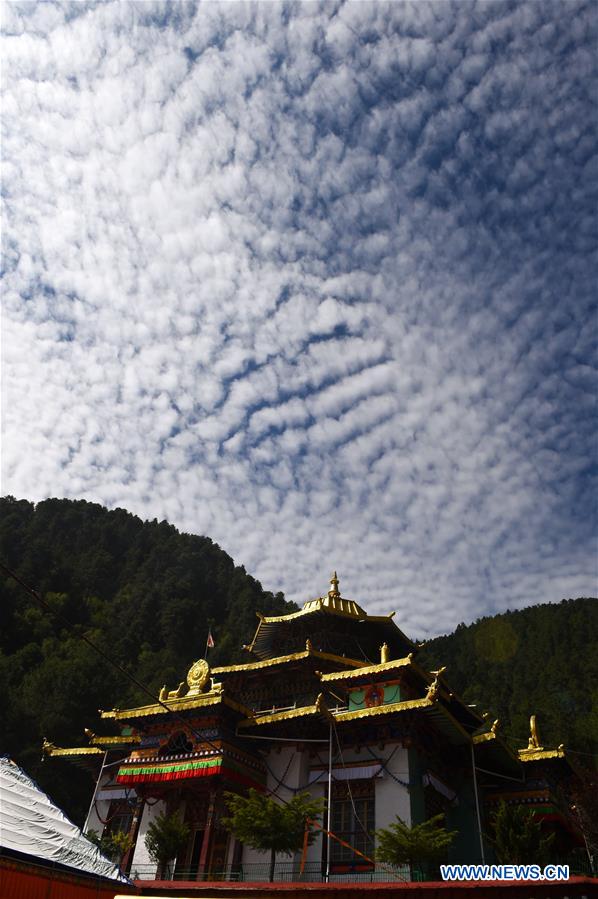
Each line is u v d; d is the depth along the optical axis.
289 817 30.33
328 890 26.88
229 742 37.28
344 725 36.81
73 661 94.81
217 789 35.72
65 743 80.06
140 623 137.88
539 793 40.19
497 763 40.97
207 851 33.88
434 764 38.03
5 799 19.47
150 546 183.38
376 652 50.09
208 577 172.12
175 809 37.94
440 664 150.50
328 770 36.22
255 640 52.97
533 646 145.50
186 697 38.84
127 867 35.75
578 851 42.41
